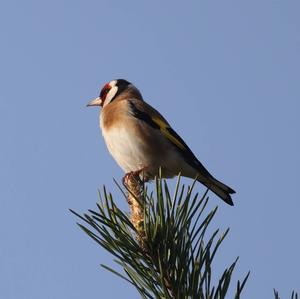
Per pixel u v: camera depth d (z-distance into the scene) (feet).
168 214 15.80
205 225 15.47
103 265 15.19
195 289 14.73
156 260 15.74
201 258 15.06
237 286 13.55
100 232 15.48
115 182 17.58
